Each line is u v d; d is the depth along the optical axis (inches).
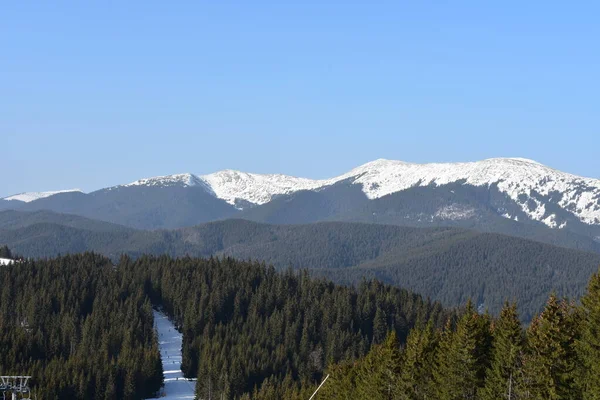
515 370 4441.4
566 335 4311.0
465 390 4749.0
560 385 4224.9
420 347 5182.1
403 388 5113.2
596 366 4131.4
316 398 6515.8
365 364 5816.9
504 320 4670.3
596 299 4495.6
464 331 4776.1
